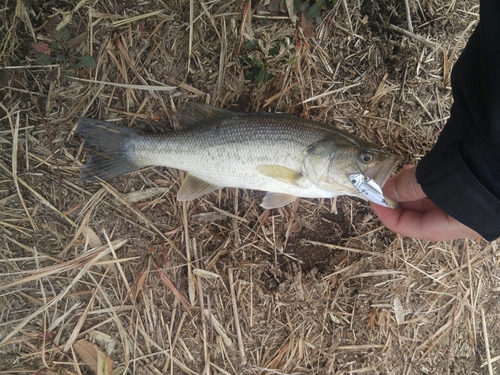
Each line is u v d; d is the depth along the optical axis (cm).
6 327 45
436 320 49
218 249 47
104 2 44
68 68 44
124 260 46
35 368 45
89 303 46
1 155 44
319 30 46
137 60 45
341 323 48
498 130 27
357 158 40
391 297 48
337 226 48
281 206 44
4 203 45
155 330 47
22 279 45
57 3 43
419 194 39
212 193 47
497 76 26
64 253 45
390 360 48
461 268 49
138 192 46
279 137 40
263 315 47
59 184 45
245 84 46
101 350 46
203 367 47
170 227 47
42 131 45
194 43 45
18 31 43
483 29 27
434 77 47
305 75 46
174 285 47
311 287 48
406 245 48
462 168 31
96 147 43
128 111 45
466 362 49
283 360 47
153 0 44
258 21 45
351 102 47
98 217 46
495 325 50
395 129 47
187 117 43
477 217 32
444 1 47
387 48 47
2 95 44
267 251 47
